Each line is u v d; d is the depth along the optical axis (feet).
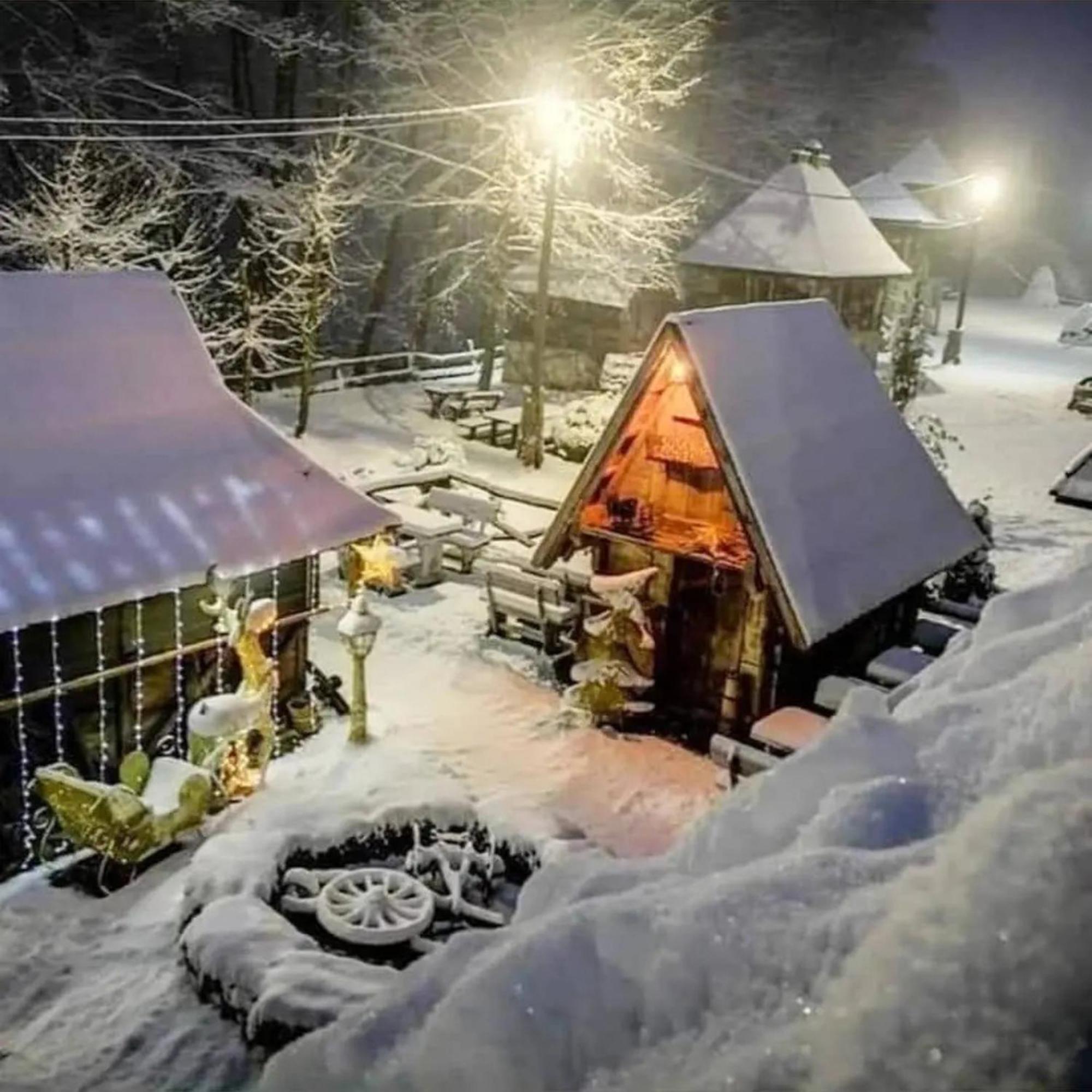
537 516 58.59
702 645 38.52
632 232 85.46
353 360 88.63
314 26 96.12
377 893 25.73
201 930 24.44
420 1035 5.16
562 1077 4.66
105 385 34.27
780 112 121.08
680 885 5.50
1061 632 7.64
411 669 42.88
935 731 6.66
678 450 38.65
